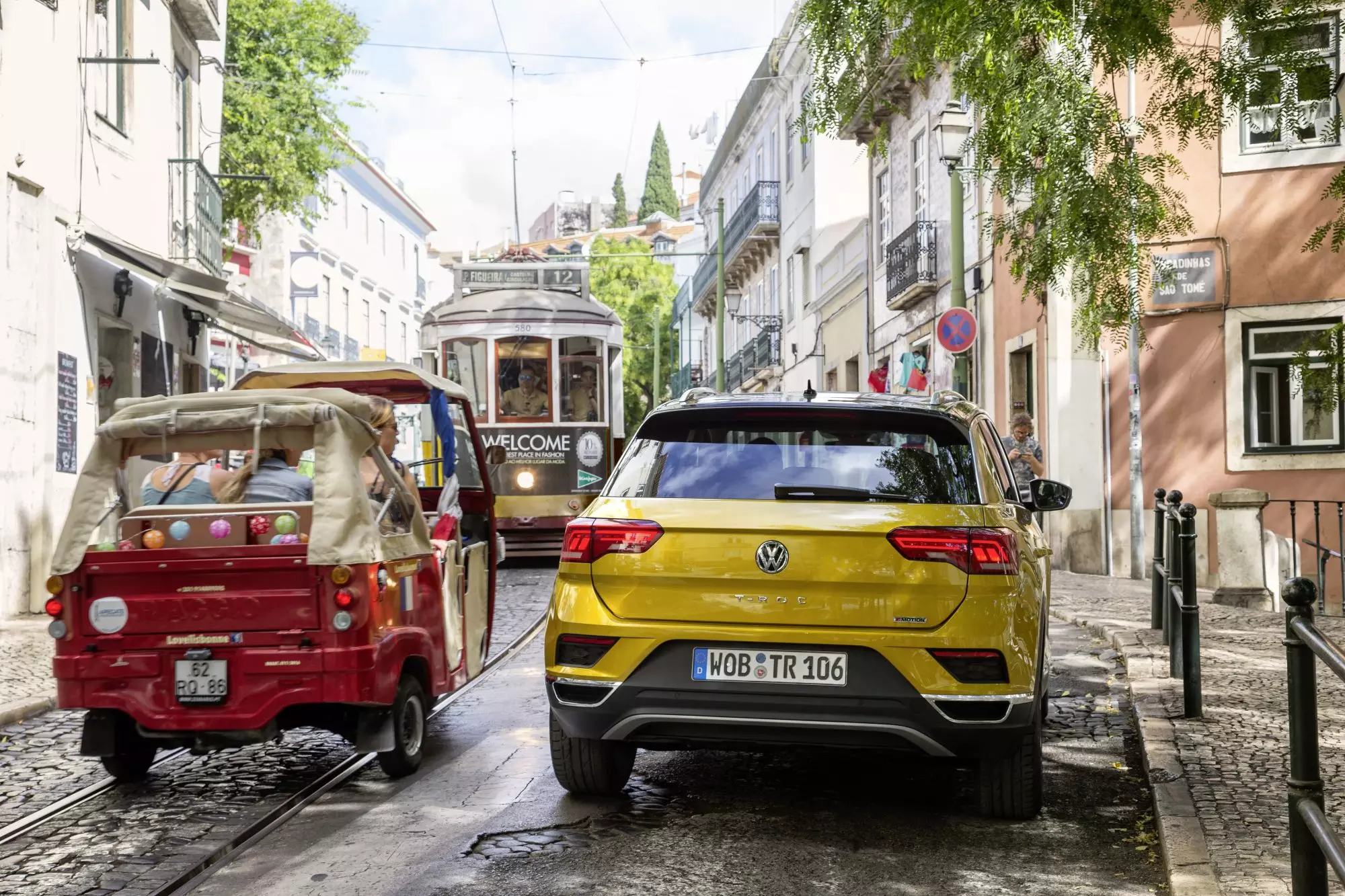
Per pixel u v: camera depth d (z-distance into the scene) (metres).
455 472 8.70
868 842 5.70
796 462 5.88
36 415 15.09
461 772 7.07
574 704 5.80
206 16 21.81
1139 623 12.28
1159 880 5.19
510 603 15.07
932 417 6.01
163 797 6.67
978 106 9.23
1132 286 9.30
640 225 119.50
